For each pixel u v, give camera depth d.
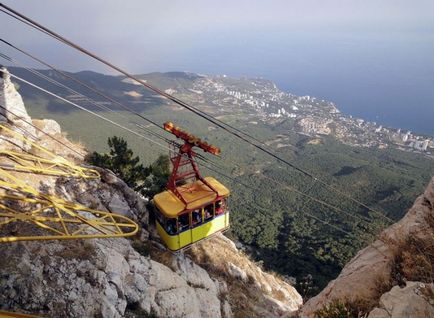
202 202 19.78
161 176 29.70
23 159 20.50
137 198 24.16
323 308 10.40
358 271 12.14
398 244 11.37
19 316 9.48
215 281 24.23
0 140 21.28
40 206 17.25
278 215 131.38
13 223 15.41
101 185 22.39
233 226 108.12
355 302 10.41
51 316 13.20
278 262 71.62
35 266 14.10
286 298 28.91
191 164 20.34
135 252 19.22
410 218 12.56
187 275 21.95
